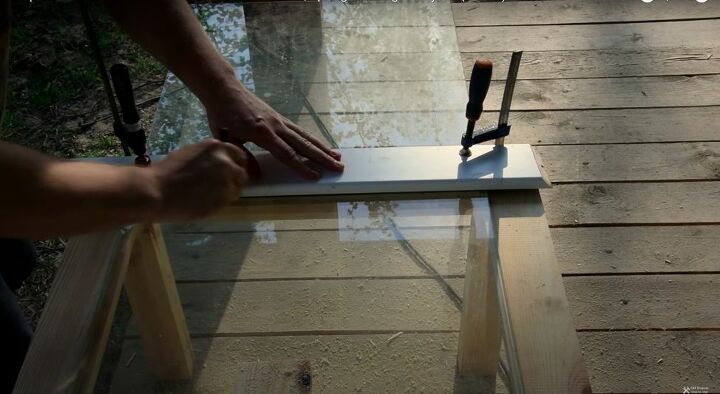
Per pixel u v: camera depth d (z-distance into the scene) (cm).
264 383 95
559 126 198
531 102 206
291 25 173
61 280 94
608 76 215
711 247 163
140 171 85
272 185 106
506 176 107
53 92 228
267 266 107
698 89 209
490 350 90
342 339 99
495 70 218
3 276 121
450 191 108
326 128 135
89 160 111
